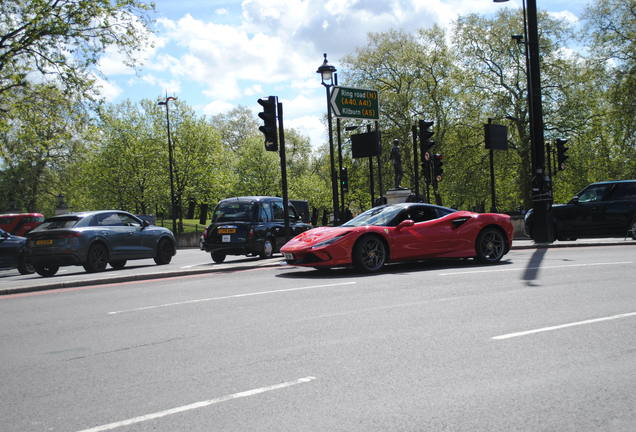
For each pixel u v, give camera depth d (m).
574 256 11.42
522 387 3.49
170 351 4.77
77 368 4.37
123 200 49.56
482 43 35.97
